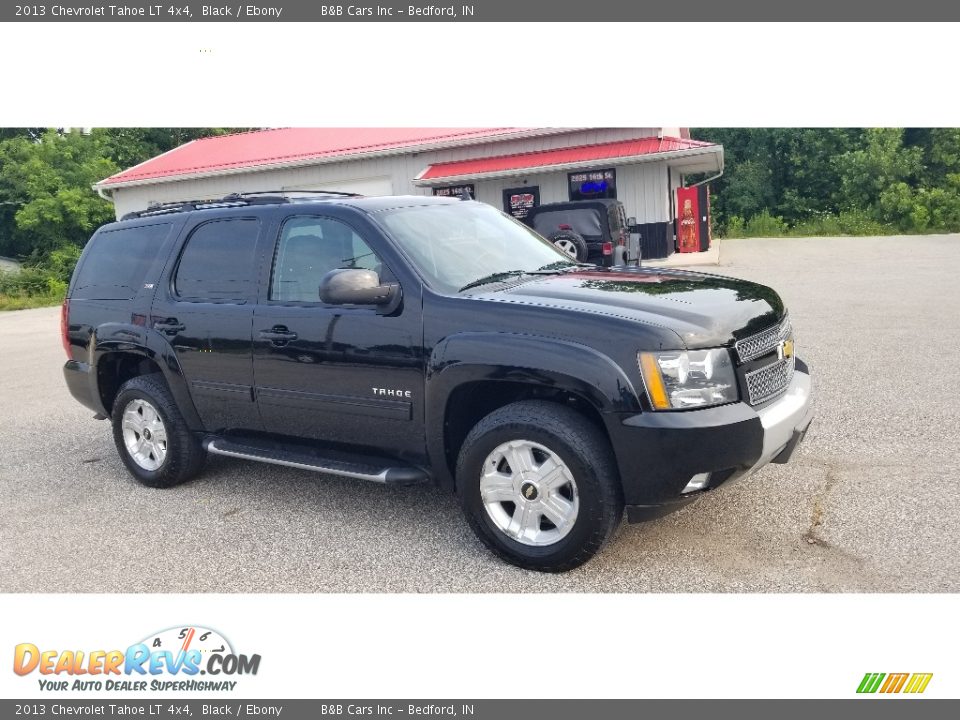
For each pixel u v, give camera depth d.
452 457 4.20
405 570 4.05
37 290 27.84
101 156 36.97
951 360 7.59
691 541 4.13
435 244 4.48
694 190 22.92
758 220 36.41
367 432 4.40
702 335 3.63
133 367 5.86
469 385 4.00
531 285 4.23
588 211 13.98
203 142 31.19
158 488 5.54
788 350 4.20
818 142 40.03
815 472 4.91
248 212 4.99
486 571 3.99
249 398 4.84
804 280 15.27
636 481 3.58
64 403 8.77
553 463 3.76
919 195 33.75
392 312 4.20
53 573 4.28
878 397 6.45
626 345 3.57
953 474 4.72
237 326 4.82
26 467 6.32
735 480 3.71
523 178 22.28
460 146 23.12
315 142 25.94
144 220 5.64
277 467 5.88
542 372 3.68
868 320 10.17
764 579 3.73
